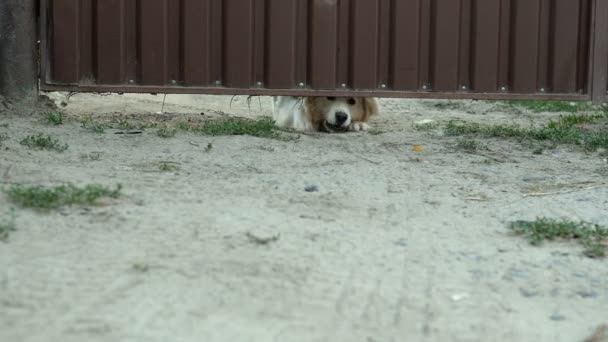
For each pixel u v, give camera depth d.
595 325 3.73
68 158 4.74
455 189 4.68
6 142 4.86
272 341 3.22
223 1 5.25
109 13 5.22
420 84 5.36
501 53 5.38
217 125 5.30
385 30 5.33
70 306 3.39
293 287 3.83
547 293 4.06
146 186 4.51
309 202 4.48
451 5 5.33
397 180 4.75
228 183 4.60
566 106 6.42
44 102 5.34
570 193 4.68
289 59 5.29
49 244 4.08
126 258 4.02
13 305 3.37
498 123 5.89
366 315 3.60
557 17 5.38
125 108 5.88
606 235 4.34
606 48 5.40
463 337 3.48
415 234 4.31
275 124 5.59
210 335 3.22
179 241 4.14
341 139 5.34
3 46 5.21
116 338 3.12
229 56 5.26
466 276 4.11
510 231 4.37
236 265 4.04
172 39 5.26
